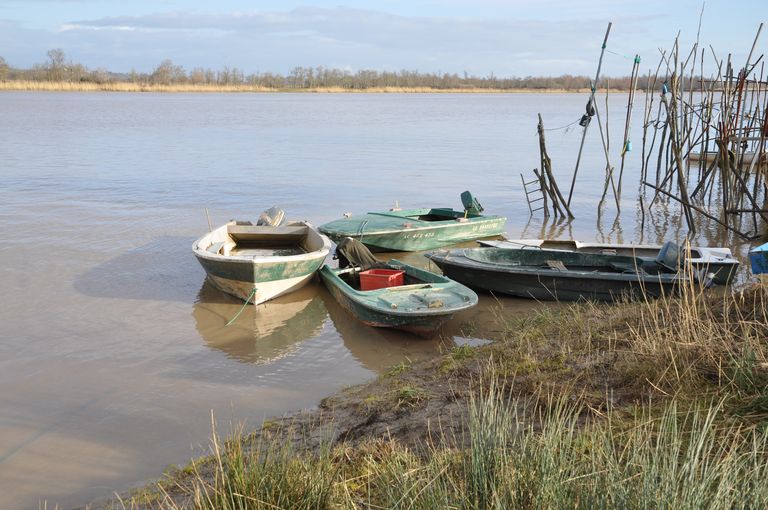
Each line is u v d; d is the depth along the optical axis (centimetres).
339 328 1011
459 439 560
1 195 2031
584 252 1224
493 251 1216
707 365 597
